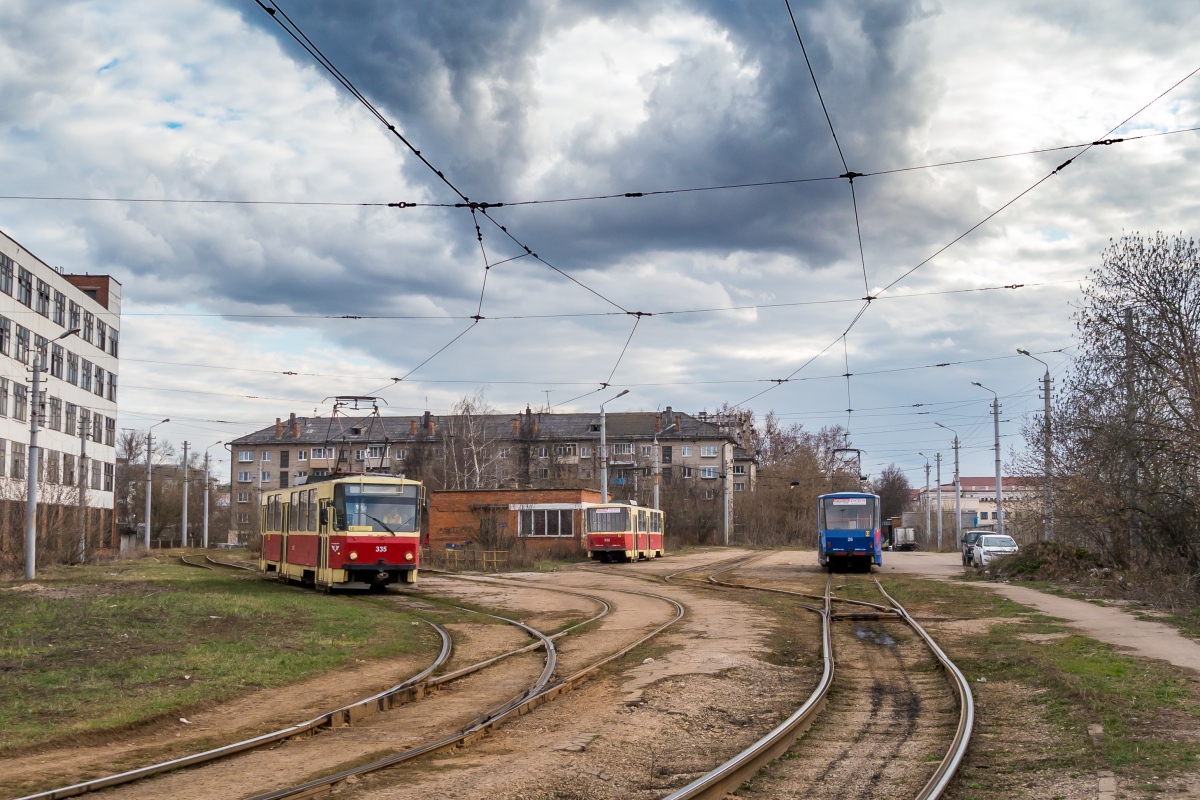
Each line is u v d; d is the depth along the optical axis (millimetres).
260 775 8828
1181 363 25125
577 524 56000
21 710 11195
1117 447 26797
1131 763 8797
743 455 112500
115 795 8141
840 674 14883
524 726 10961
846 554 40969
